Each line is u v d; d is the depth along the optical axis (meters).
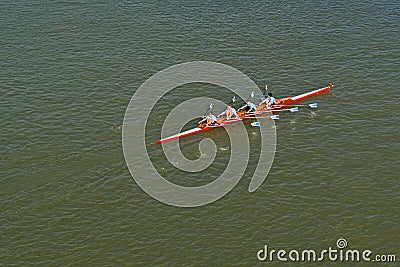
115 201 83.62
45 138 96.31
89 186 86.12
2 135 96.62
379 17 140.00
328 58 123.00
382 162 92.31
